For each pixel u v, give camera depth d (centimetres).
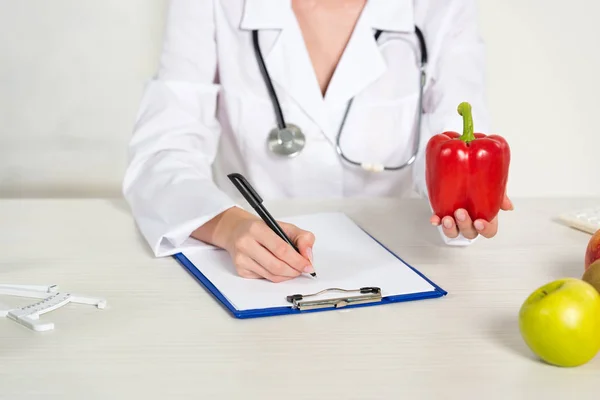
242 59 152
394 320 93
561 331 80
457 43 154
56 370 81
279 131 148
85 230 123
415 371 82
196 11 151
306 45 153
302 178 154
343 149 154
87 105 212
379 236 122
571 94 214
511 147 218
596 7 208
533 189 221
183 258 112
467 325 92
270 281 104
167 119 143
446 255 115
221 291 100
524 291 102
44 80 210
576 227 125
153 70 209
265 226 107
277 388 78
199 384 79
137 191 130
